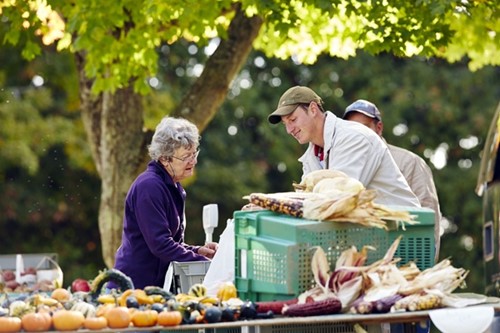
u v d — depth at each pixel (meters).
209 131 31.72
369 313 8.62
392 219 9.17
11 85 29.48
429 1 14.97
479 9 17.98
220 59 17.70
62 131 29.66
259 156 31.95
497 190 13.73
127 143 17.92
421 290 8.80
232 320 8.61
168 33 16.97
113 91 17.03
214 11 16.03
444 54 19.64
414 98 32.34
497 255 13.66
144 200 10.52
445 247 32.66
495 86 32.69
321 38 18.11
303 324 8.91
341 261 8.94
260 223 9.30
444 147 32.69
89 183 31.05
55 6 16.50
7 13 17.08
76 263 31.52
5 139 29.14
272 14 15.34
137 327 8.42
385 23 15.77
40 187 30.64
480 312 8.49
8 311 8.67
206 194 30.83
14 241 30.94
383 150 10.95
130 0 16.27
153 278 10.72
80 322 8.36
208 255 10.71
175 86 31.67
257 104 32.06
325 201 9.04
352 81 32.34
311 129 11.17
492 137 14.14
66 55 29.28
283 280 8.97
